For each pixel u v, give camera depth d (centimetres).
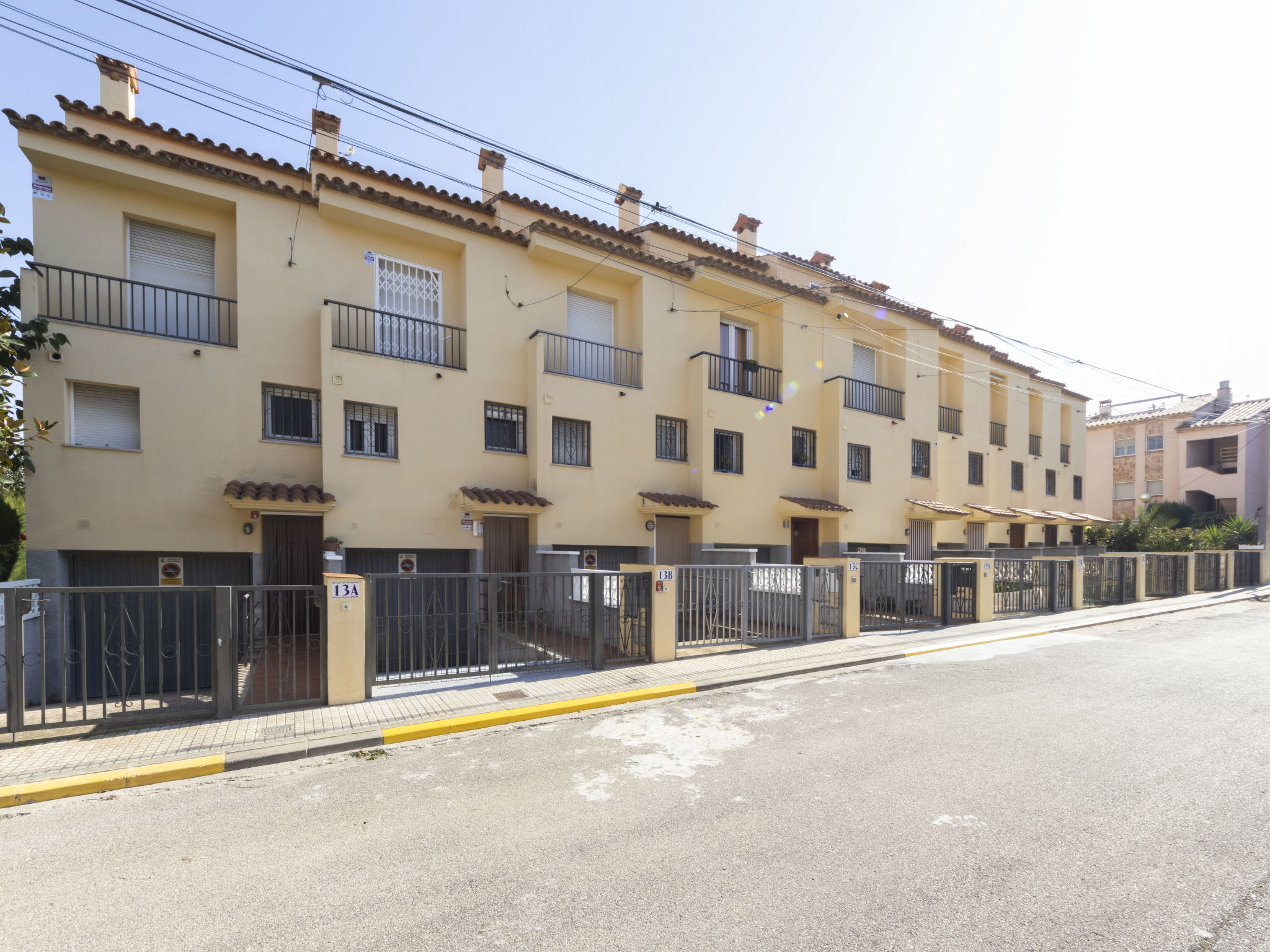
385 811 442
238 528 1046
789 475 1677
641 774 507
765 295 1642
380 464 1149
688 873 356
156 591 602
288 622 1078
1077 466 2864
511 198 1441
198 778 502
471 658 834
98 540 952
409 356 1255
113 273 1033
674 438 1543
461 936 301
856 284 1744
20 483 920
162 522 997
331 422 1103
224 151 1174
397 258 1252
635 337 1491
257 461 1080
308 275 1153
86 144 973
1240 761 530
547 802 454
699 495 1495
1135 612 1491
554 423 1354
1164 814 431
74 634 951
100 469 959
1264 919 313
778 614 1032
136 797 466
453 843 395
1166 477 3306
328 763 534
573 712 679
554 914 319
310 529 1120
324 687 667
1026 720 647
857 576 1121
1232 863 367
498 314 1314
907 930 302
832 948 289
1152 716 661
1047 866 363
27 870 365
